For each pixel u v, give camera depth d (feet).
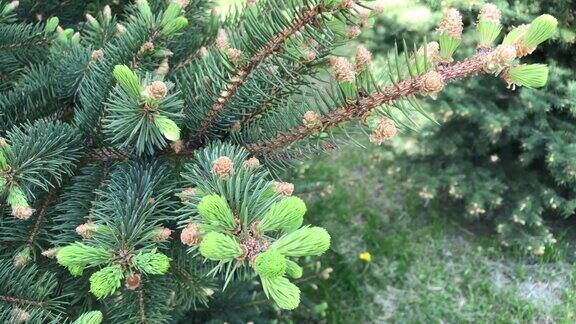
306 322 2.18
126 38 0.98
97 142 1.00
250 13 0.91
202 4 1.32
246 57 0.91
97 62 1.02
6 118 1.03
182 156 1.05
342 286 2.38
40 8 1.36
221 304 1.70
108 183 0.97
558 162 2.27
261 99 1.01
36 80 1.08
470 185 2.51
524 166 2.55
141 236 0.83
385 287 2.41
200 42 1.23
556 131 2.39
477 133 2.54
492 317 2.30
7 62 1.19
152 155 0.99
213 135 1.04
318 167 2.93
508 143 2.60
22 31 1.19
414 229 2.70
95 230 0.80
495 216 2.67
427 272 2.49
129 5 1.30
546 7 2.23
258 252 0.66
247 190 0.74
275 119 0.98
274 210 0.68
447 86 2.42
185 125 1.02
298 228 0.69
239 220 0.71
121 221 0.81
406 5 2.31
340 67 0.83
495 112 2.39
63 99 1.09
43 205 0.97
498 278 2.47
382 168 3.00
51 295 0.98
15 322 0.80
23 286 0.87
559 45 2.30
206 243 0.63
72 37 1.15
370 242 2.58
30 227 0.94
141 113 0.85
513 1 2.28
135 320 0.92
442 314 2.31
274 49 0.89
